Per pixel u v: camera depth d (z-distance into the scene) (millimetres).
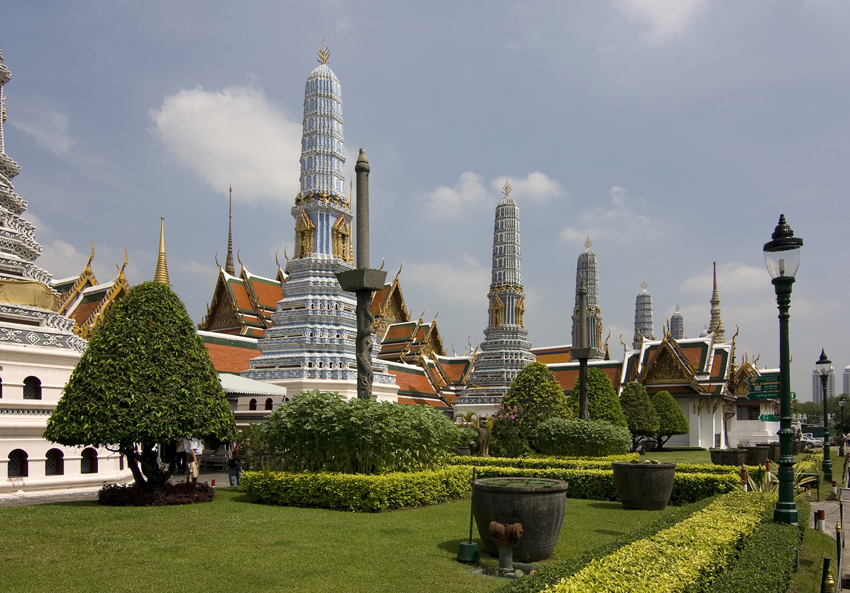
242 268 54000
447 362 69500
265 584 9938
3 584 9719
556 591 7938
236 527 14125
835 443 92438
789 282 15844
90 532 13359
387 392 45438
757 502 16578
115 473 24422
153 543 12461
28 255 25844
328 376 39906
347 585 10031
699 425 63031
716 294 101062
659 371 64875
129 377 17328
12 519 14648
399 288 66375
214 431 18188
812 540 16781
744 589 9008
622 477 20016
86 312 29312
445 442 21312
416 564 11469
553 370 71438
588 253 98188
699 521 13320
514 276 60125
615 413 47844
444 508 18062
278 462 19766
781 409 15828
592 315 96938
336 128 45062
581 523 17141
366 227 19750
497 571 11328
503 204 61031
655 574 9094
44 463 22391
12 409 21703
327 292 42438
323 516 15867
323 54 46188
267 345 41906
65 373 23578
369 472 18688
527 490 11961
